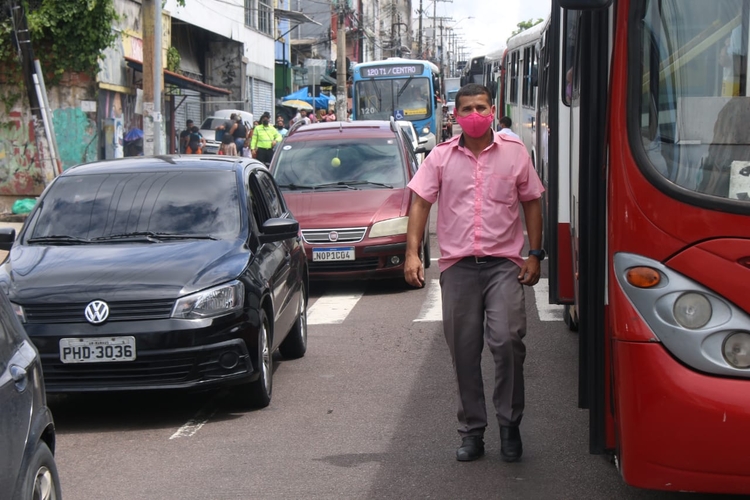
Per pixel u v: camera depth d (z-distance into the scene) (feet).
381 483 18.93
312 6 220.64
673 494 17.99
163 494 18.69
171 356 22.58
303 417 24.02
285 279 28.09
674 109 14.78
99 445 22.24
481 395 20.02
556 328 34.50
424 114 112.98
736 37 14.76
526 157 19.33
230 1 123.34
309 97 153.28
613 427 16.24
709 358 13.98
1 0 71.20
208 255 24.45
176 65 98.73
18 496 12.78
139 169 28.17
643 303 14.40
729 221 14.10
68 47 74.79
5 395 13.14
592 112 15.92
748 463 13.70
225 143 86.94
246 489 18.83
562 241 24.59
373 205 43.32
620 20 15.07
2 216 72.38
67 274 23.52
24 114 73.97
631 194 14.65
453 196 19.33
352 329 35.27
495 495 18.12
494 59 117.70
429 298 41.37
